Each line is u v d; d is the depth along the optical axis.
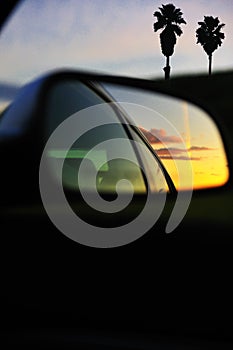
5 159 2.02
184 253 2.61
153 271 2.53
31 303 2.40
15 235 2.46
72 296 2.44
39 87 2.28
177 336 2.28
